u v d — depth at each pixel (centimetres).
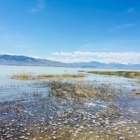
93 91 2261
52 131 918
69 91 2336
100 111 1363
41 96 1966
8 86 2681
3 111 1292
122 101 1784
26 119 1124
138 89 2731
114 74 7906
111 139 816
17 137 834
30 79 3959
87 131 922
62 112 1319
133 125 1026
